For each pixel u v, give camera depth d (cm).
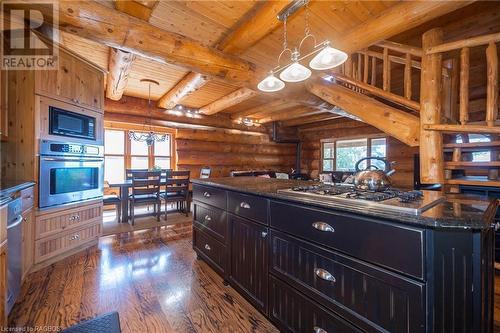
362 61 348
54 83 240
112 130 548
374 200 116
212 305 182
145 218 448
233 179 277
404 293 93
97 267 240
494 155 264
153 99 527
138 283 211
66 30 192
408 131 254
